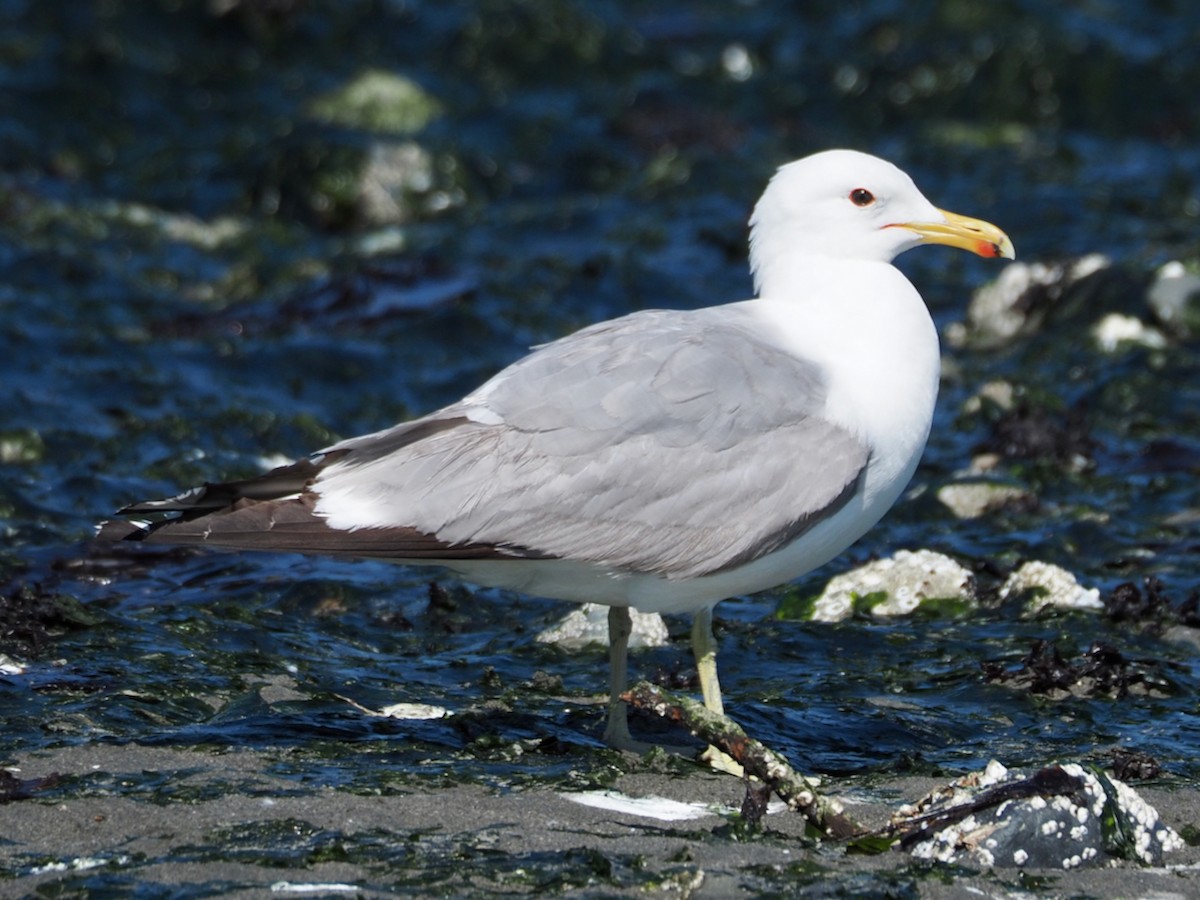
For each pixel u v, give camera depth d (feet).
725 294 74.33
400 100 96.89
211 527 32.58
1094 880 27.66
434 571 47.16
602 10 114.01
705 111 101.76
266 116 98.17
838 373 34.78
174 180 88.89
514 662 40.29
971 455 57.88
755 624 43.62
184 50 104.12
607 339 34.68
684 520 33.32
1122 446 58.34
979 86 102.27
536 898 25.95
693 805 30.63
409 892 26.00
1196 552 49.06
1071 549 49.49
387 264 74.18
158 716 34.50
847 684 39.01
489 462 33.12
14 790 29.55
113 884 26.08
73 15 103.40
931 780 32.58
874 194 37.14
